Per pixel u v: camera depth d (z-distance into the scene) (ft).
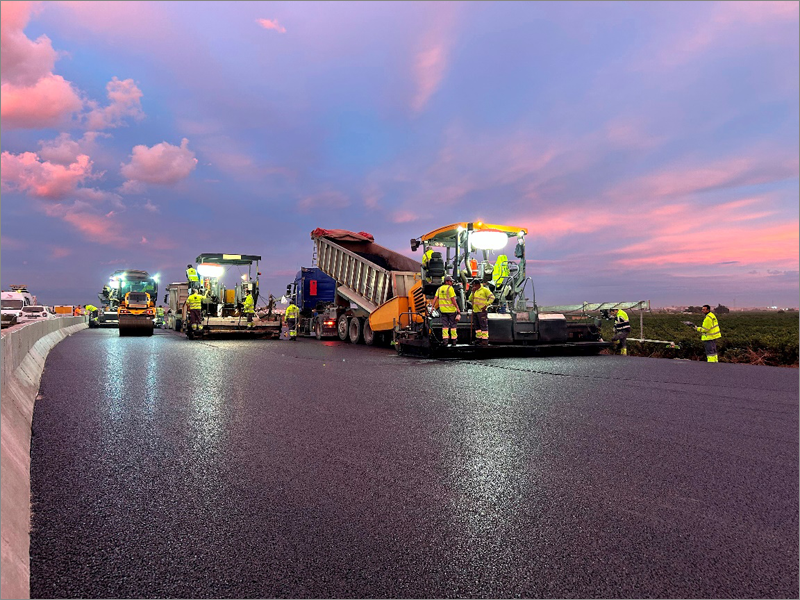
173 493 9.67
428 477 10.66
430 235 41.22
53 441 13.25
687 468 11.37
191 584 6.52
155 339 59.77
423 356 37.68
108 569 6.88
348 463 11.57
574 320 41.52
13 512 7.77
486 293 36.01
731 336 49.93
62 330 65.87
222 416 16.30
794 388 22.29
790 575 6.87
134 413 16.67
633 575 6.84
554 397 19.93
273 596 6.27
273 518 8.56
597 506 9.18
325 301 65.57
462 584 6.58
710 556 7.39
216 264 63.93
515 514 8.80
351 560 7.17
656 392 21.17
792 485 10.33
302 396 19.97
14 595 5.98
